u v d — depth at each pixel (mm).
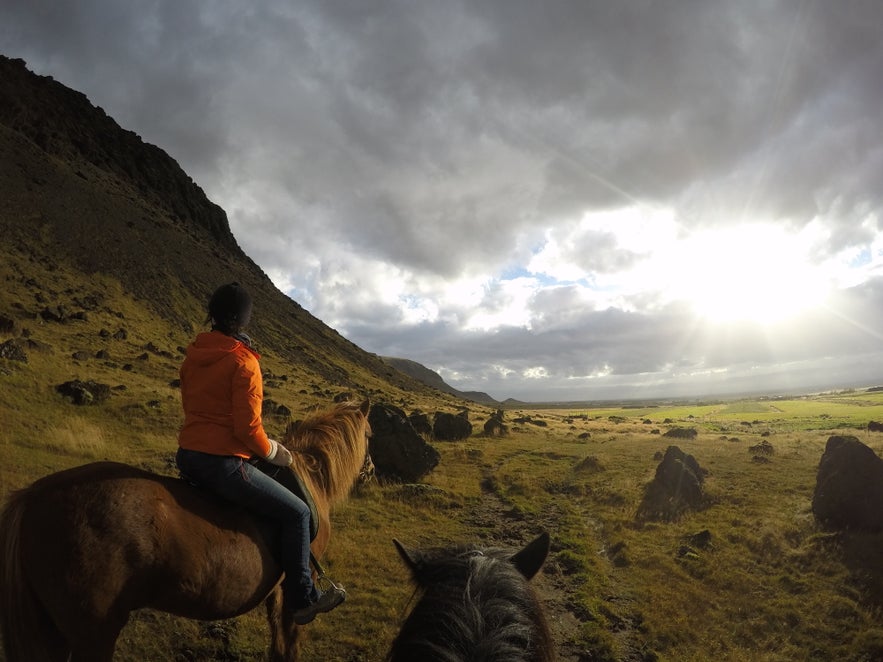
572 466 18609
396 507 11789
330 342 99750
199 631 5383
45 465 9727
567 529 10852
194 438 2992
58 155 89750
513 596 1622
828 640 6285
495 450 22531
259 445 3045
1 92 91750
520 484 15039
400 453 14828
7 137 77688
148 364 29750
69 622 2379
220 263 97375
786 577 7988
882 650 5945
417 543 9445
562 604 7195
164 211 110500
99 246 65688
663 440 27984
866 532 9594
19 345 22250
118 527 2520
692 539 9703
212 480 2977
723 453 20844
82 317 39031
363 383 77250
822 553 8914
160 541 2635
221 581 2887
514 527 11141
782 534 9938
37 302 39656
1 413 13141
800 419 53688
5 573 2393
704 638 6285
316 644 5574
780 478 15297
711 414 78500
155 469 11055
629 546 9531
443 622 1446
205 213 131875
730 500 12688
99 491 2588
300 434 4129
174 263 76562
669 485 13266
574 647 6031
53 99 114250
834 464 10609
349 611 6352
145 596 2643
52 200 68125
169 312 60094
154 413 17297
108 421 15859
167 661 4891
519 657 1317
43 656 2406
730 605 7160
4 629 2379
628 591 7645
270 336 81438
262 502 3109
